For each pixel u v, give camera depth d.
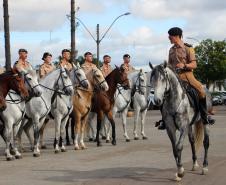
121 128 27.48
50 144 19.92
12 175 12.11
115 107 19.80
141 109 21.05
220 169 12.52
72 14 30.69
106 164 13.76
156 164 13.62
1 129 15.20
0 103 13.90
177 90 10.73
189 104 11.09
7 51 25.64
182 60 11.45
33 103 15.65
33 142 17.47
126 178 11.41
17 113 14.79
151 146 18.20
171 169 12.68
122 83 18.66
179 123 10.78
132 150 17.06
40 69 18.14
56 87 16.39
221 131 24.20
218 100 65.38
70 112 16.94
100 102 18.34
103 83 18.14
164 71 10.55
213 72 70.12
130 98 20.25
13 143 15.39
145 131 25.19
